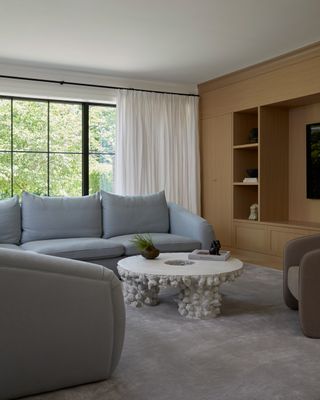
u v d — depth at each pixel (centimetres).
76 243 416
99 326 206
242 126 611
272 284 415
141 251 356
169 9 379
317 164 541
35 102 569
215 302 312
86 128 599
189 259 351
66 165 591
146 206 504
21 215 450
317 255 269
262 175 566
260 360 237
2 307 183
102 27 420
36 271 190
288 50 497
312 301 270
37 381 195
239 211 613
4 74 536
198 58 526
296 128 576
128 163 605
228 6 374
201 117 662
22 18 396
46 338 194
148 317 315
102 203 493
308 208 564
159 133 629
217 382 211
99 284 205
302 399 194
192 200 652
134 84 621
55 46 476
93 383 210
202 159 664
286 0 363
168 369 226
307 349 253
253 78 565
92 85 585
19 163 561
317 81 477
